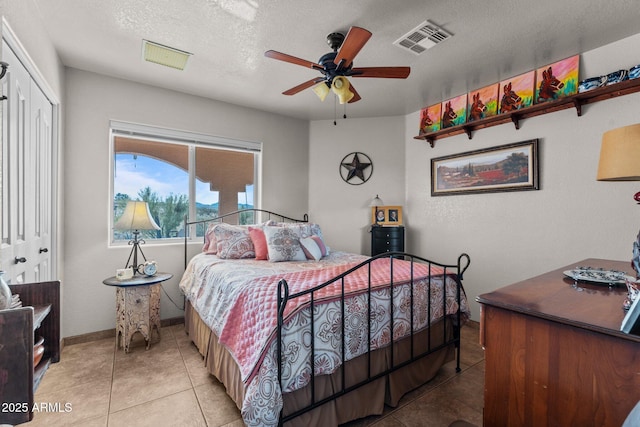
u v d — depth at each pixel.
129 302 2.40
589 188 2.36
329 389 1.51
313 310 1.44
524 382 0.97
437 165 3.49
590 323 0.84
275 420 1.22
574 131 2.44
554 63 2.50
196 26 2.01
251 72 2.67
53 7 1.81
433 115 3.51
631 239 2.16
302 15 1.89
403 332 1.80
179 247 3.09
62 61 2.46
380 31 2.05
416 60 2.45
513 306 1.00
